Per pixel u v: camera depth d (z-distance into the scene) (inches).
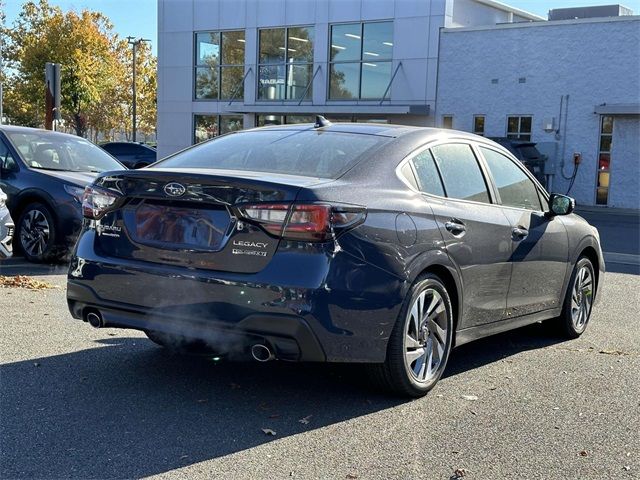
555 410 177.3
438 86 960.9
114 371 194.7
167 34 1193.4
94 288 175.0
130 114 2367.1
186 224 165.2
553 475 139.8
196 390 182.2
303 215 154.5
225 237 159.8
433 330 183.9
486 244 198.7
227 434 154.5
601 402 184.4
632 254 495.5
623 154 852.0
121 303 171.3
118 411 165.6
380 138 189.3
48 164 376.5
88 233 180.1
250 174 166.7
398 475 137.3
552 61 883.4
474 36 932.0
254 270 156.6
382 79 1006.4
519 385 197.3
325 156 180.2
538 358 227.0
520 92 906.7
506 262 207.8
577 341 252.1
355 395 182.7
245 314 155.6
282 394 181.6
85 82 1728.6
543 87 890.7
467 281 192.2
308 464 140.8
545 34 884.6
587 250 261.9
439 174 193.2
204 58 1168.8
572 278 248.7
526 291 221.6
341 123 207.6
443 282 187.5
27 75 1835.6
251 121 1129.4
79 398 173.2
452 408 176.2
